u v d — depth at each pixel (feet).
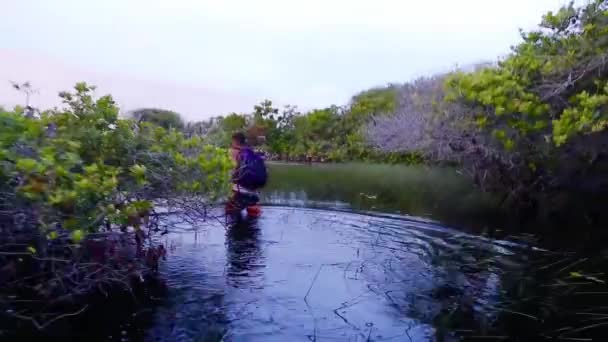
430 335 8.84
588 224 18.34
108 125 10.98
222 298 10.62
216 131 21.33
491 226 18.28
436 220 19.43
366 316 9.72
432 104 22.74
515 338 8.70
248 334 8.86
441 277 12.15
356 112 56.95
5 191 8.31
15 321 9.05
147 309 9.93
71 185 8.42
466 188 28.63
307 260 13.60
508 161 20.62
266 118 60.90
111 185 8.71
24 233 8.97
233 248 14.78
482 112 19.65
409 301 10.52
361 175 38.19
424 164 40.83
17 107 9.44
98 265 10.04
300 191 28.07
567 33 20.52
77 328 8.94
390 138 29.09
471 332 8.96
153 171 11.18
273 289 11.24
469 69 26.18
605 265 12.93
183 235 16.25
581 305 10.16
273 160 59.31
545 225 18.42
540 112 17.71
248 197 19.57
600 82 17.08
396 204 23.38
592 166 18.99
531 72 18.98
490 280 11.88
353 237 16.43
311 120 58.44
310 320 9.51
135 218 10.18
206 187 12.12
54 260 9.05
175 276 12.07
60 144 9.13
